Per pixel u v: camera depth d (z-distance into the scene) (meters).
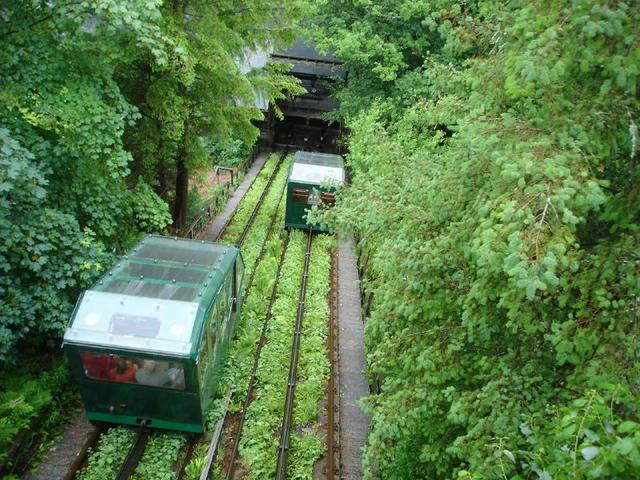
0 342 9.28
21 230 9.44
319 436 10.48
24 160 8.63
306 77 32.75
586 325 4.65
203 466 9.21
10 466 8.74
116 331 8.73
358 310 15.63
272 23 17.42
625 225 4.61
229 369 11.97
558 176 4.02
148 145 15.91
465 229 5.65
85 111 10.23
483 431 5.20
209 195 23.19
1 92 9.34
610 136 4.43
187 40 13.80
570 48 4.01
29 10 9.84
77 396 10.66
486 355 6.27
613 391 3.47
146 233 15.28
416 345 6.77
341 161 22.94
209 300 9.65
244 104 17.72
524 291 4.44
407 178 7.78
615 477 2.88
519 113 5.65
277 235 20.33
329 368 12.56
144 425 9.66
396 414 6.22
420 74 20.83
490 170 5.48
